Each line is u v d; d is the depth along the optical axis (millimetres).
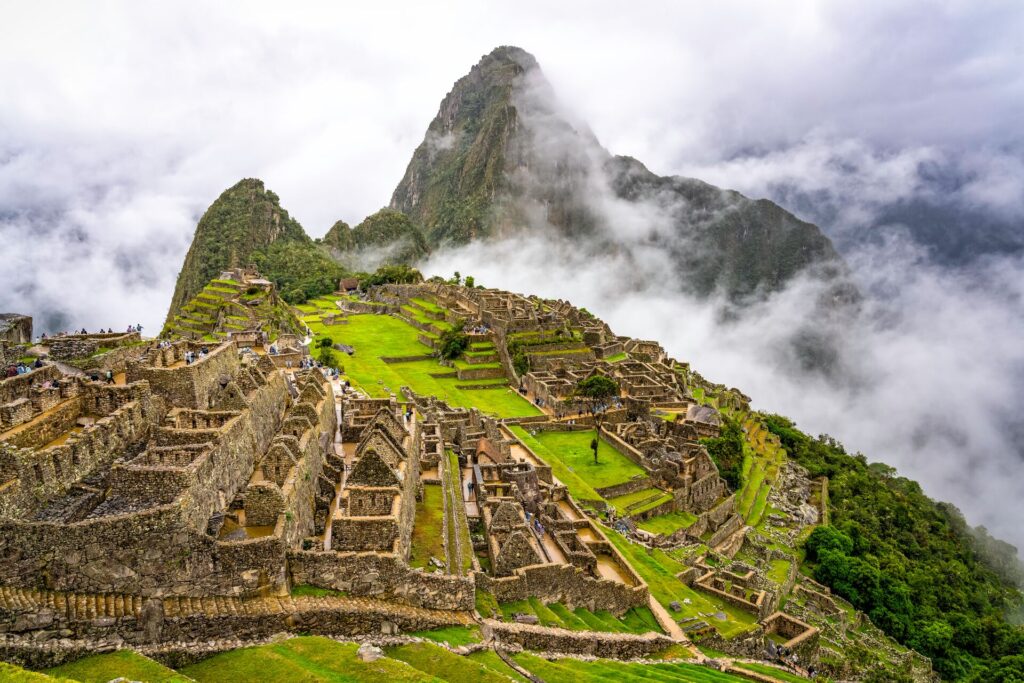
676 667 50406
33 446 36344
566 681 37469
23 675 23422
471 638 38094
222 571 32594
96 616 29109
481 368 153750
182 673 29359
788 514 118250
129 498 33219
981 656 99125
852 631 83438
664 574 70812
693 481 104062
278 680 28625
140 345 62906
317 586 35844
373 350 165375
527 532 56250
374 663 30672
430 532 47156
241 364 64062
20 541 28625
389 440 49906
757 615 69562
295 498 38281
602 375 134750
